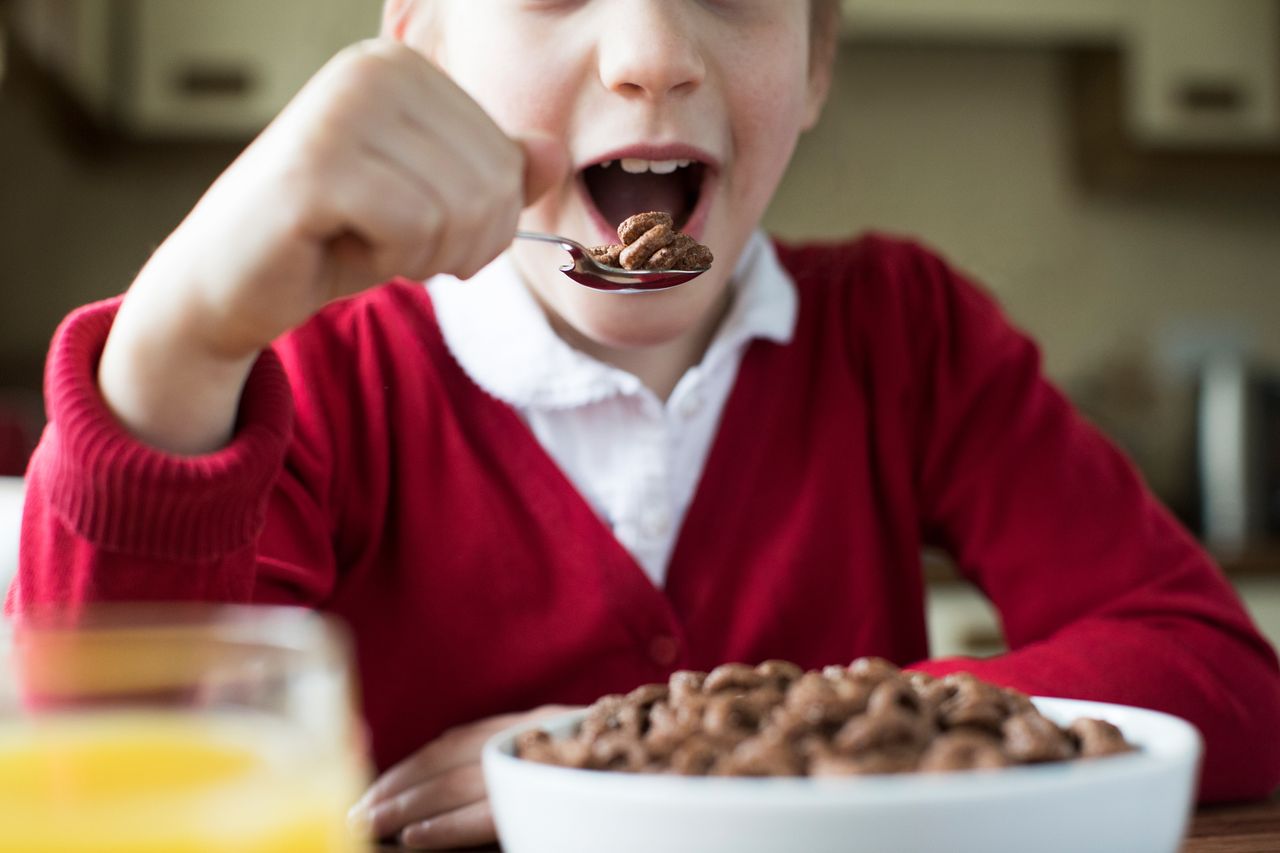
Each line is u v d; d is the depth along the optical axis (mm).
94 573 487
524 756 411
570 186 606
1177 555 679
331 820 294
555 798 376
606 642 654
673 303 622
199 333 480
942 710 398
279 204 458
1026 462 708
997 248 1884
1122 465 717
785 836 348
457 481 670
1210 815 521
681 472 685
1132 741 417
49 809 260
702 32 596
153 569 490
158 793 265
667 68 579
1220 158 1825
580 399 664
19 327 1678
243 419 507
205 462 487
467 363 677
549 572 661
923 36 1794
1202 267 1908
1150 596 645
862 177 1867
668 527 671
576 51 595
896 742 384
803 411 713
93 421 484
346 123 457
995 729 395
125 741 281
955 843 347
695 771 387
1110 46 1796
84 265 1708
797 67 623
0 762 272
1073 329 1896
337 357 679
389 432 676
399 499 675
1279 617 1357
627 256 549
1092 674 566
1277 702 583
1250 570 1354
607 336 632
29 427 1480
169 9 1648
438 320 691
